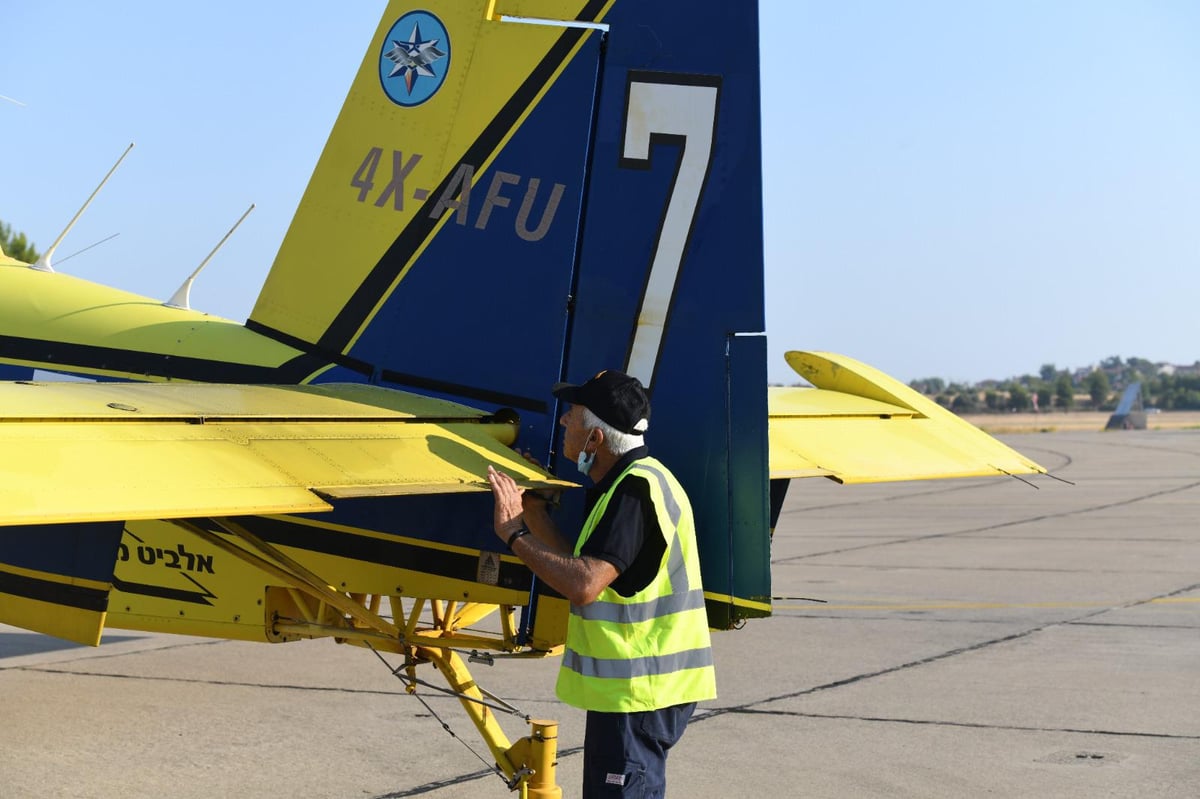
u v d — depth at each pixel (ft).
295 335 14.49
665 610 10.28
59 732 17.78
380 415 11.82
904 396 18.70
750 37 12.19
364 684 20.88
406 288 13.74
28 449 8.86
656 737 10.25
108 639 24.98
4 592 12.80
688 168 12.34
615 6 12.78
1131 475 77.82
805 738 17.48
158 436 9.72
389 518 13.08
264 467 9.59
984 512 55.93
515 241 13.07
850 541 44.91
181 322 15.39
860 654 23.49
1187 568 35.40
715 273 12.10
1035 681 20.97
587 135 12.79
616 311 12.48
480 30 13.50
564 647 11.56
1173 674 21.34
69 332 15.67
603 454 10.66
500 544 12.46
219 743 17.22
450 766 16.16
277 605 13.84
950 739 17.35
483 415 12.86
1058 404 453.17
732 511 11.71
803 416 17.17
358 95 14.29
